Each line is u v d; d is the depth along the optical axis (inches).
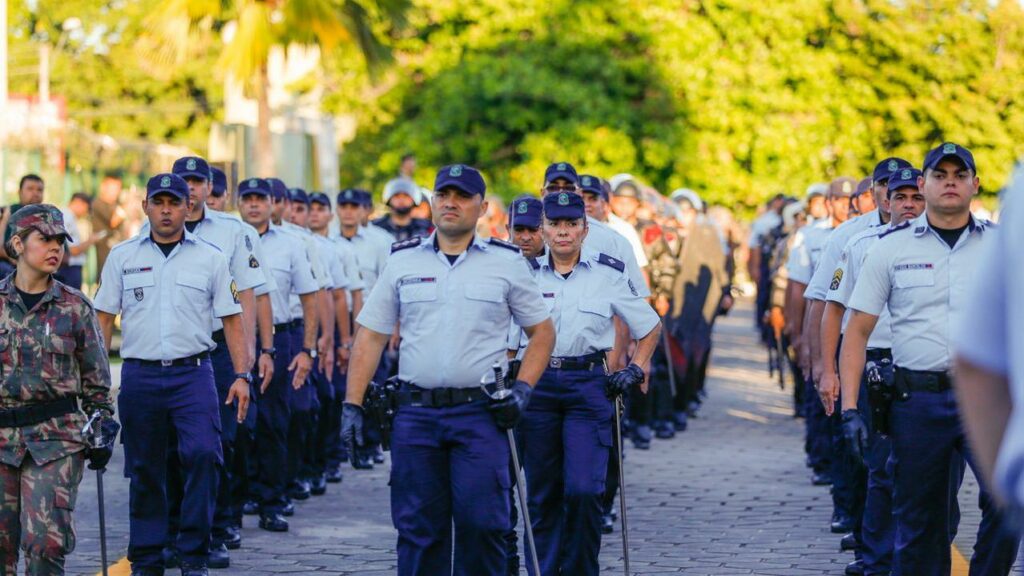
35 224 441.1
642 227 989.8
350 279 866.1
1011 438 147.6
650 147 1887.3
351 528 678.5
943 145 449.7
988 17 1966.0
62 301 449.1
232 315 555.8
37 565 441.1
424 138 1943.9
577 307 513.3
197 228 606.5
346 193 898.7
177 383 541.3
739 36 1915.6
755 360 1712.6
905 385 445.1
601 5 1925.4
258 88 1774.1
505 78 1888.5
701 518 696.4
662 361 1013.2
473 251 430.6
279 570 579.2
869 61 1974.7
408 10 1866.4
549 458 513.7
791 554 609.0
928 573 448.8
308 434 773.9
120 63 3491.6
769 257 1293.1
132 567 545.6
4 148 1712.6
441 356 425.4
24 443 442.6
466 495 421.7
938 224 447.2
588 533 497.7
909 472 446.9
